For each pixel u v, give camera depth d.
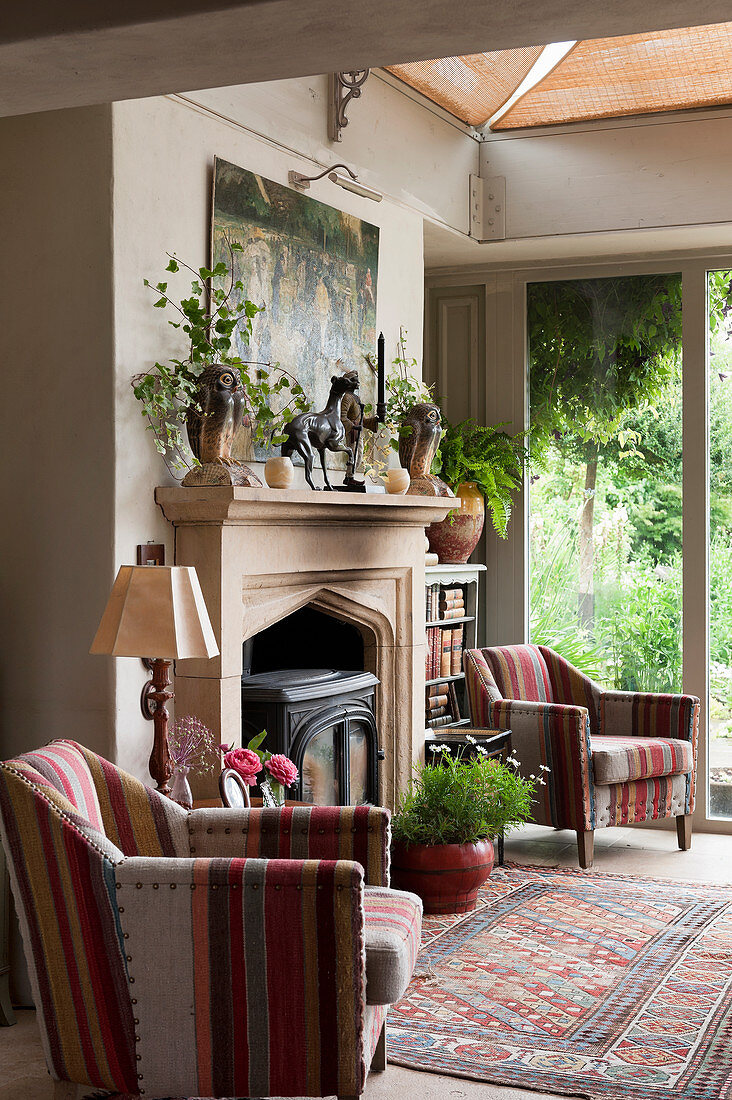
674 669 6.27
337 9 1.80
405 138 5.36
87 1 1.88
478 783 4.56
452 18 1.84
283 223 4.37
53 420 3.58
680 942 4.09
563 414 6.48
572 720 5.22
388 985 2.44
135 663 3.57
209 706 3.71
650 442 6.31
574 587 6.47
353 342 4.91
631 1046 3.16
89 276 3.52
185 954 2.34
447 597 6.07
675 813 5.57
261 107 4.26
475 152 6.04
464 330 6.68
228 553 3.74
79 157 3.54
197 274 3.89
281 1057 2.34
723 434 6.19
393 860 4.46
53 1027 2.46
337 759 4.39
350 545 4.56
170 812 2.91
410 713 5.07
